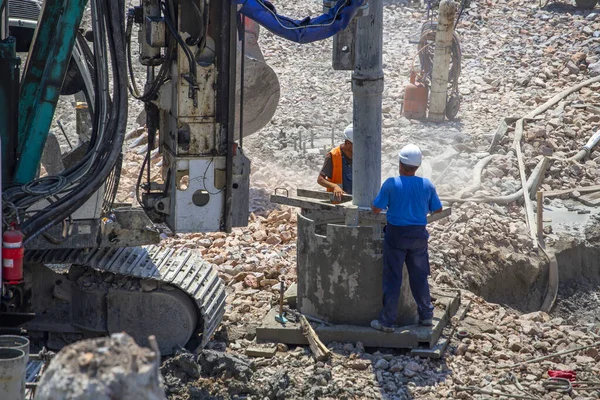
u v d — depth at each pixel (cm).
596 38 5312
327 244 2147
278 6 6028
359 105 2091
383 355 2125
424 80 4303
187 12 1800
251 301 2408
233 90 1870
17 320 1909
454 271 2736
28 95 1933
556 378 2084
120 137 1877
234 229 2919
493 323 2380
